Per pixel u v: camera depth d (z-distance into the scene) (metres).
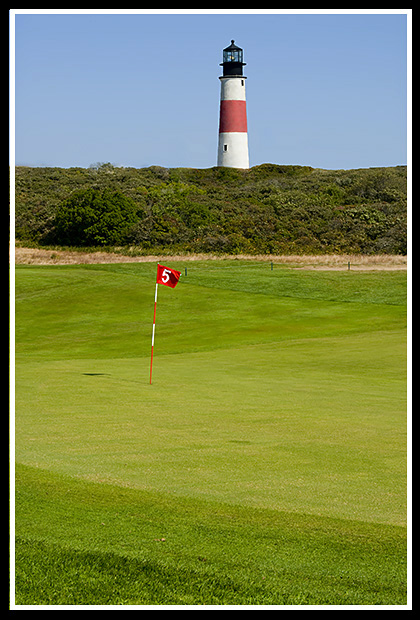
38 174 84.94
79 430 12.02
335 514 7.82
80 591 6.20
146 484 8.82
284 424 12.69
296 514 7.80
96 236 64.31
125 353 27.36
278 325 32.12
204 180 86.69
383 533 7.31
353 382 18.31
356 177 83.38
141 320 34.53
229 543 7.11
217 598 6.10
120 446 10.84
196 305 37.19
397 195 76.44
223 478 9.11
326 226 68.88
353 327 30.98
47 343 30.27
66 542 7.11
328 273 44.88
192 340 29.61
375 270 45.72
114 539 7.19
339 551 6.93
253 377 19.28
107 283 42.75
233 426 12.47
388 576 6.45
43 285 42.34
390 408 14.45
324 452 10.55
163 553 6.89
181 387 17.25
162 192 74.06
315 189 80.56
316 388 17.25
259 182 85.00
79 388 16.84
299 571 6.55
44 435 11.60
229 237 64.00
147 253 58.34
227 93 86.44
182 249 61.44
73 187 78.62
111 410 13.98
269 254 60.41
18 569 6.55
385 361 22.33
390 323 31.58
